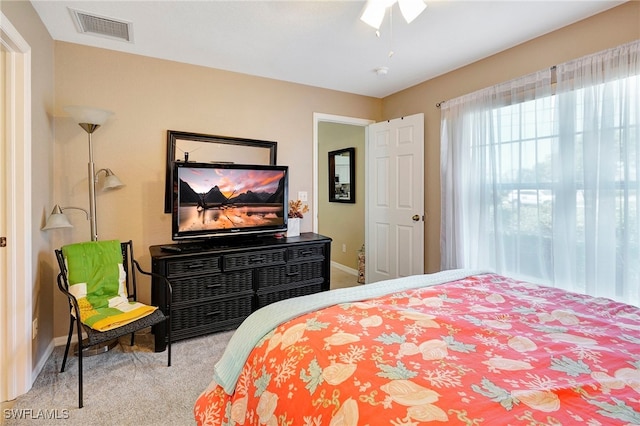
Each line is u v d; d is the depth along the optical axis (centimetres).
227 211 290
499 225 273
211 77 311
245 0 203
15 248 189
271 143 340
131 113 277
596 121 215
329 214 544
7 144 187
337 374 92
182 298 254
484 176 284
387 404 78
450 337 114
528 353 104
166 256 244
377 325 123
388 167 384
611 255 209
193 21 227
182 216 268
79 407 178
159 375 212
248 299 283
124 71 274
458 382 86
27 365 192
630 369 95
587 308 146
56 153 251
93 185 248
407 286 177
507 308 146
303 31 242
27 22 195
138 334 274
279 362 107
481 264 286
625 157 203
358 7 211
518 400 78
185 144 297
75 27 233
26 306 192
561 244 234
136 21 226
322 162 557
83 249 229
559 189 235
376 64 305
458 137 306
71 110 226
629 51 200
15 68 188
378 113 414
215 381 138
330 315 132
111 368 220
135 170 279
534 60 254
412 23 230
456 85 318
